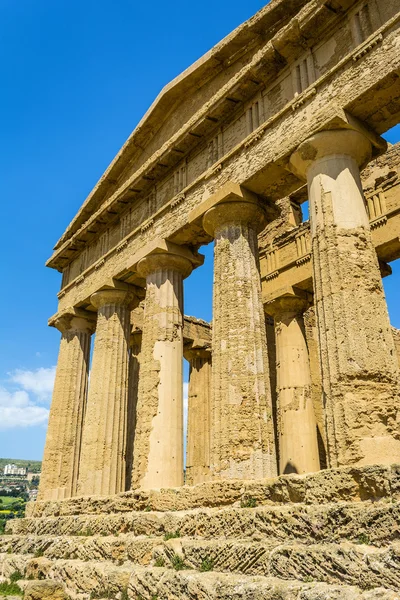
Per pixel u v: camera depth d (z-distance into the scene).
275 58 14.86
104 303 21.44
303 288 22.27
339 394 10.60
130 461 26.16
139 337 28.02
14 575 16.84
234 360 13.83
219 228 15.68
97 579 13.02
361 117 12.87
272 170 14.52
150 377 17.20
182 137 17.75
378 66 12.06
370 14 12.91
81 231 23.67
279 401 21.31
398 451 10.15
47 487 21.86
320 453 22.42
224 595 9.27
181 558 11.43
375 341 10.91
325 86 13.32
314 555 8.65
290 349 21.70
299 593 8.21
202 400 27.98
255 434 12.95
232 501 12.14
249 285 14.62
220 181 16.11
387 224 19.30
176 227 17.62
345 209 12.08
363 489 9.25
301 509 9.73
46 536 18.27
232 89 15.88
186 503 13.55
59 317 24.39
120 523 15.00
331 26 13.85
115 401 19.91
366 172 22.95
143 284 21.53
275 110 14.97
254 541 10.36
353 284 11.34
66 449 22.30
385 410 10.38
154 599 10.88
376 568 7.73
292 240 23.16
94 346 21.09
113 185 22.64
